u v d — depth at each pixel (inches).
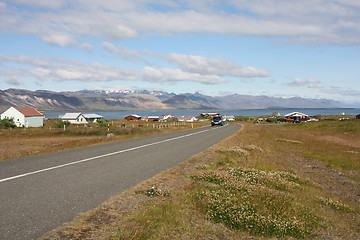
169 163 434.3
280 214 239.5
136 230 173.9
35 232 164.9
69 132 1437.0
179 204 233.6
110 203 226.1
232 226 208.4
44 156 476.4
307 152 846.5
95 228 178.1
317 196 340.5
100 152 539.5
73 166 377.1
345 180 501.7
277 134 1475.1
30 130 1846.7
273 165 525.3
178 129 1652.3
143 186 285.0
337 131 2011.6
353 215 293.4
